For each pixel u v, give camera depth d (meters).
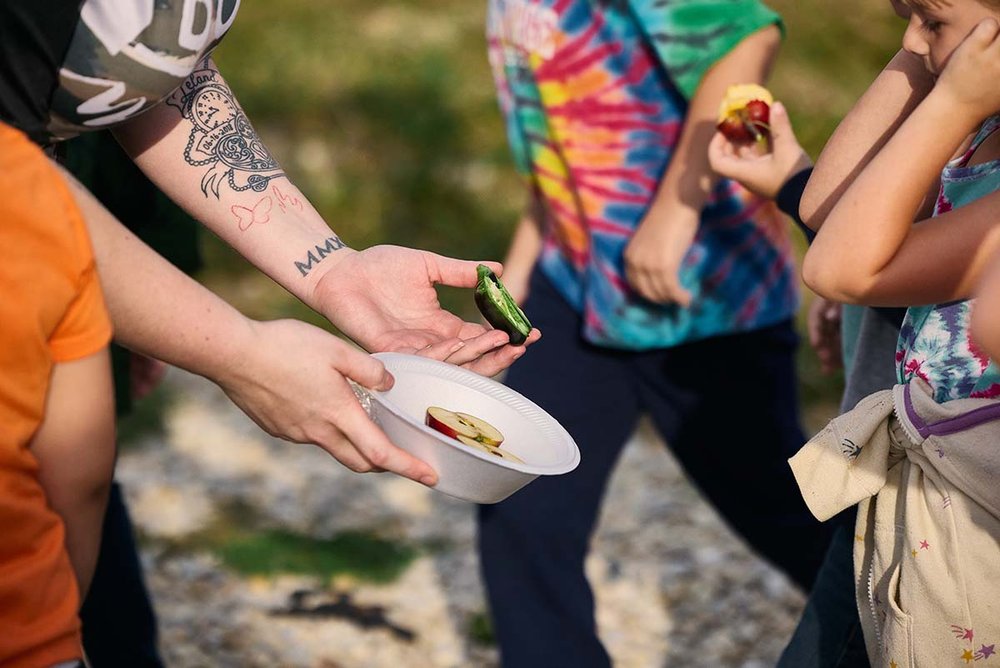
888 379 2.22
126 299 1.70
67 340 1.53
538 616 3.06
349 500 4.36
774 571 4.05
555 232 3.24
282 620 3.75
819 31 7.30
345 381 1.88
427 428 1.86
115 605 2.67
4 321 1.46
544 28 3.01
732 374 3.12
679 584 3.99
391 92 6.88
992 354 1.55
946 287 1.89
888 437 1.96
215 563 3.99
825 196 2.13
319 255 2.26
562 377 3.19
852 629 2.19
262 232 2.26
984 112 1.81
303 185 6.25
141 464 4.51
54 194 1.49
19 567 1.53
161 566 3.96
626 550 4.16
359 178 6.32
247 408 1.90
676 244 2.90
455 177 6.34
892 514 1.96
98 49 1.78
